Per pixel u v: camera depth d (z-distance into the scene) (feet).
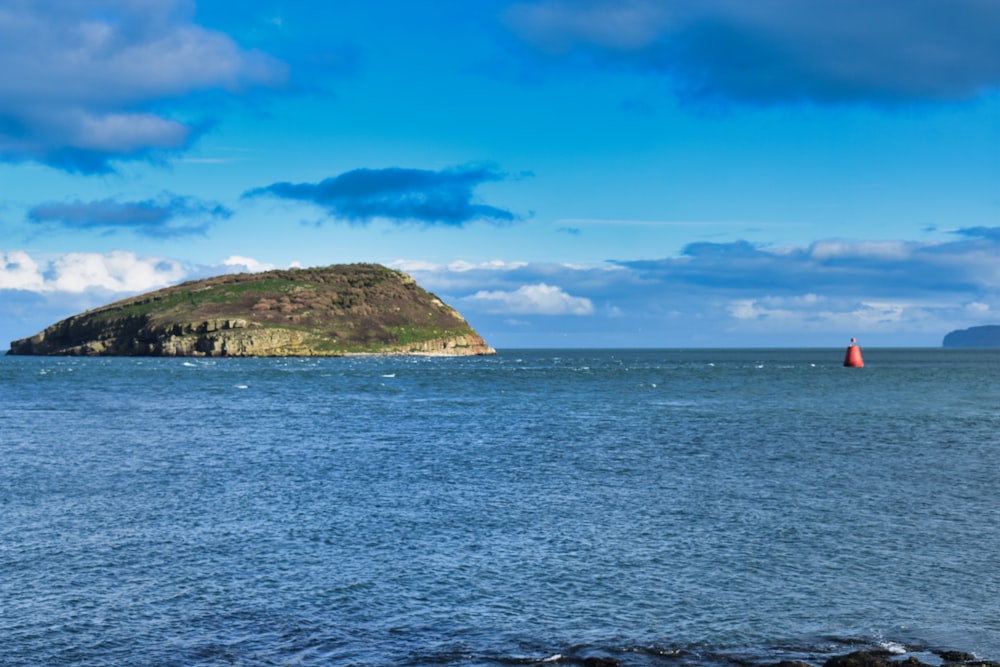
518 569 73.26
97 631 58.65
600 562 75.36
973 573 72.08
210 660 54.08
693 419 211.20
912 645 56.49
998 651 55.77
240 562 75.10
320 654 55.11
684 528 87.86
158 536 84.02
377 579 70.44
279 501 101.76
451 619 61.41
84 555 76.95
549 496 105.29
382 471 125.18
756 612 62.80
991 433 178.81
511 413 229.45
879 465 131.75
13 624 59.72
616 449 151.12
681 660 54.13
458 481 116.26
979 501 102.12
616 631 59.11
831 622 60.85
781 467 129.49
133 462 134.10
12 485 112.06
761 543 81.71
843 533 85.61
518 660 54.08
